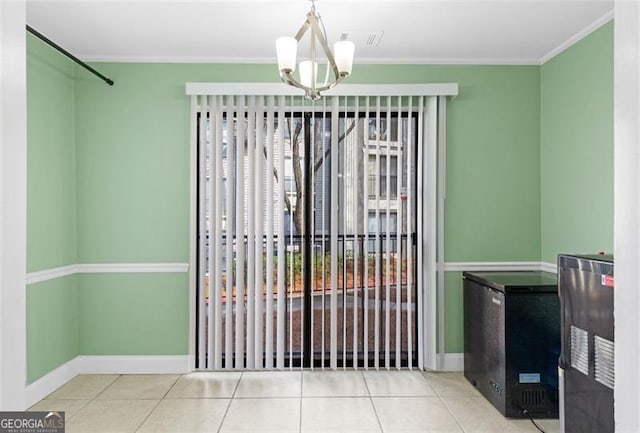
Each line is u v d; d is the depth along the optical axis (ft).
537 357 9.00
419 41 10.78
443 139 11.89
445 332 12.04
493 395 9.58
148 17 9.53
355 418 9.05
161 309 11.88
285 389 10.59
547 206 11.74
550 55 11.46
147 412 9.37
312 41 7.53
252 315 11.80
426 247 11.91
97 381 11.18
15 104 1.90
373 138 11.96
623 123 1.75
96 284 11.81
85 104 11.75
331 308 11.82
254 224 11.84
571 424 6.29
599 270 5.66
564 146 10.91
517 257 12.05
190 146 11.75
